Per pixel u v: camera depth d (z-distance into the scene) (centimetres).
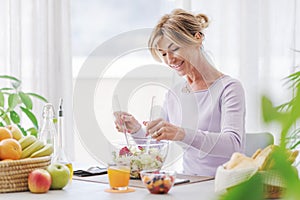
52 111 183
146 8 399
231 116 212
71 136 352
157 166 184
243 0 346
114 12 400
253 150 237
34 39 344
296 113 20
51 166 167
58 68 351
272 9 342
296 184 20
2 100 283
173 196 153
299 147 262
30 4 343
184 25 203
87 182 182
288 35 338
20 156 168
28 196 156
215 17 351
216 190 128
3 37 338
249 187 21
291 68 335
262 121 21
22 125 343
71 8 389
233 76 351
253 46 344
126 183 165
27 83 346
